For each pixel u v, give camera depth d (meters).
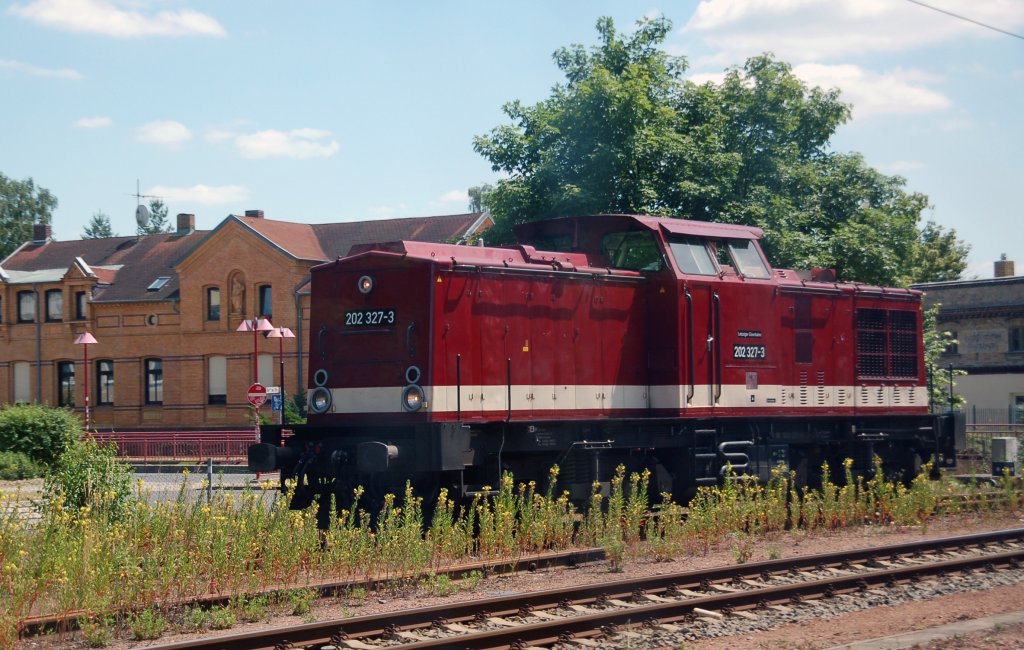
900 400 20.30
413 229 46.34
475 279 14.56
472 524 13.57
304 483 14.70
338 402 14.95
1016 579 12.69
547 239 17.39
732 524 15.41
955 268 69.19
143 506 12.42
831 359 18.81
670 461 16.98
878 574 12.11
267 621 10.16
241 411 44.12
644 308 16.53
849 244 25.45
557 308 15.43
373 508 14.39
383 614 9.54
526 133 25.97
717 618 10.30
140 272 49.12
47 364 48.53
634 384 16.31
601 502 16.02
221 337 44.69
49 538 10.86
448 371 14.17
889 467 20.67
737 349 17.05
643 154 23.92
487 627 9.79
